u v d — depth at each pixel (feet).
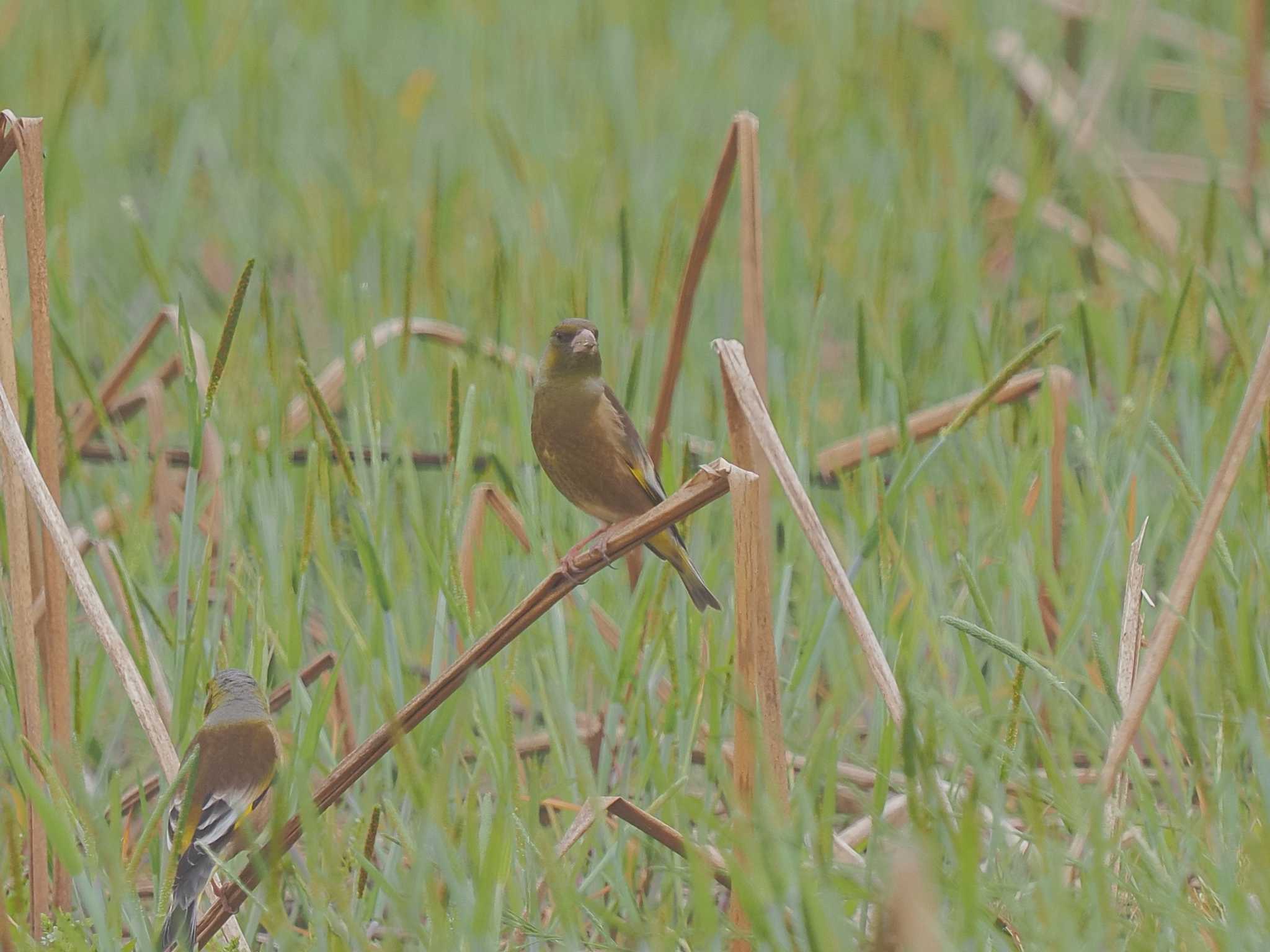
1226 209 55.62
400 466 39.63
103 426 38.60
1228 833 25.73
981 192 55.62
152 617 33.96
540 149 58.80
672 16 73.87
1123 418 36.14
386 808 27.55
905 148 56.80
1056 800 25.08
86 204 57.00
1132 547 29.40
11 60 67.97
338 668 28.58
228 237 58.90
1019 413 40.24
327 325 51.13
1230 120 66.13
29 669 29.04
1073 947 21.24
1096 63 62.13
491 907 22.56
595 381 33.19
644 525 25.20
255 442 36.81
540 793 30.50
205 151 60.85
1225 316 36.06
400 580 36.40
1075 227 54.13
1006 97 62.64
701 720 33.55
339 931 23.54
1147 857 24.62
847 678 34.65
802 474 36.45
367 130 61.57
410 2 75.00
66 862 23.02
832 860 23.94
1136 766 26.99
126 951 26.53
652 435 36.88
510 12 70.44
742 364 26.94
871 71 63.10
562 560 25.02
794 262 51.88
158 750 27.04
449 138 62.18
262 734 28.22
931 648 33.78
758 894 21.27
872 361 43.73
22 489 29.12
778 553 38.88
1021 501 35.06
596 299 46.14
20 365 40.09
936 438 41.47
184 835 23.80
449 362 44.78
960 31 65.72
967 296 47.37
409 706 25.34
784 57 70.69
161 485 42.09
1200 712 32.37
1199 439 37.91
